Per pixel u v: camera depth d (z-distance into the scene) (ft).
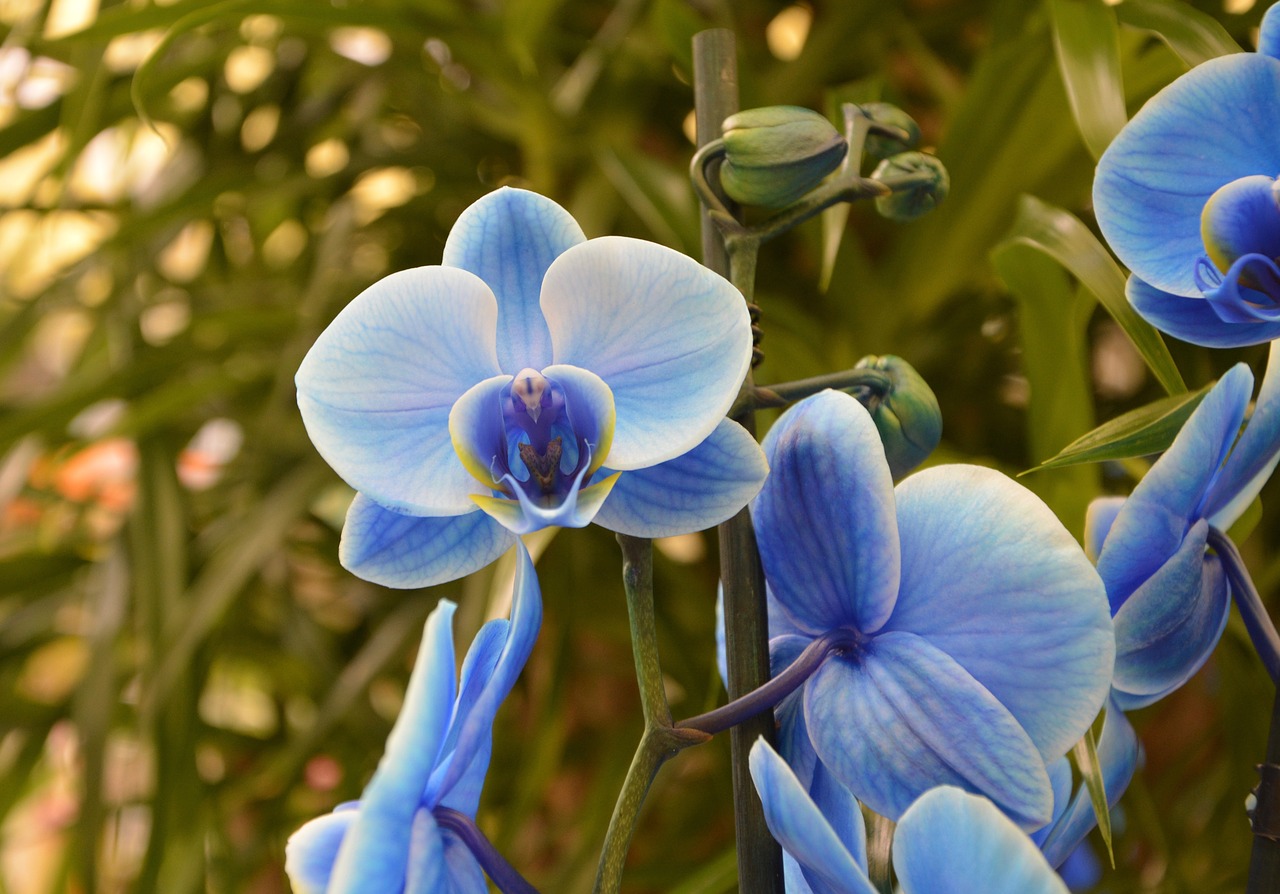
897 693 1.33
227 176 3.12
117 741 3.24
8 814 3.21
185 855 2.76
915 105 3.45
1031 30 2.14
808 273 3.20
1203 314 1.44
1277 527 2.66
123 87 3.17
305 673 3.66
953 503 1.34
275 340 3.29
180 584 2.85
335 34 3.30
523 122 2.91
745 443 1.35
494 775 3.26
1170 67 1.98
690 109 3.25
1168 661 1.40
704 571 3.31
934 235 2.53
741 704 1.34
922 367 2.86
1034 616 1.31
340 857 1.18
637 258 1.33
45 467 3.49
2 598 3.31
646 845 3.34
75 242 4.42
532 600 1.30
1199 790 2.87
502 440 1.38
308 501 2.75
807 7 3.28
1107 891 2.35
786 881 1.45
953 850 1.20
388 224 3.35
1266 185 1.38
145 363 3.09
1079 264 1.66
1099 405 2.96
